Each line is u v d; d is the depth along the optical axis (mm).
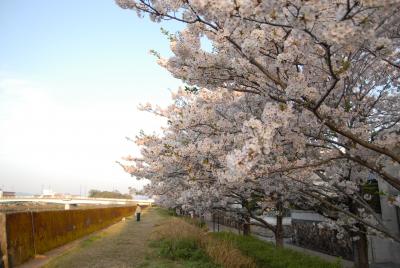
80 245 13742
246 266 8406
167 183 8727
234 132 4965
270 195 6848
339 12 2729
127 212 41875
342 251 13500
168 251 10711
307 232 17109
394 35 4211
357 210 5793
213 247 9828
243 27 3316
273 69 3768
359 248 6504
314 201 6309
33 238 11055
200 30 4086
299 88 3318
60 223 13992
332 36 2623
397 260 11883
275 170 3814
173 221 21609
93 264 9461
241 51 3576
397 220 11047
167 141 6531
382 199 11070
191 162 5703
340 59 3650
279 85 3666
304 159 4156
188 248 10797
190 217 27234
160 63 5184
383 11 2910
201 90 6445
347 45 2957
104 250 12078
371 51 3250
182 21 3832
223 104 5590
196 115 5137
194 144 5488
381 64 5430
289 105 3332
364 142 3525
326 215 6512
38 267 9414
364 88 5805
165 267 8695
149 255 10703
